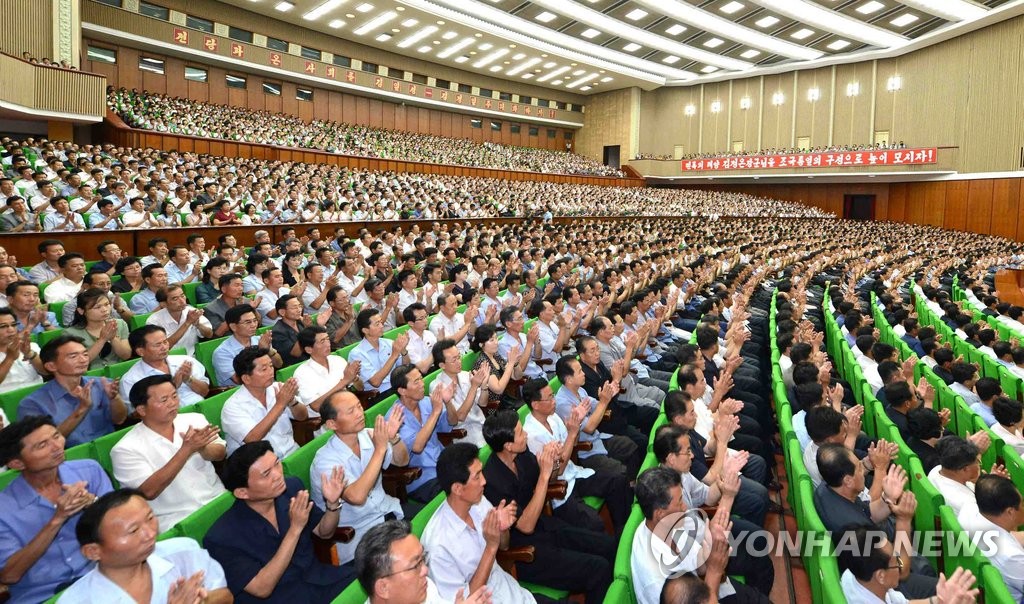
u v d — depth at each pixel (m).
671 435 2.37
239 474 1.83
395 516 2.36
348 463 2.28
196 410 2.57
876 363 4.11
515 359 3.59
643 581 1.81
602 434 3.27
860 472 2.12
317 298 4.64
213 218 7.02
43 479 1.90
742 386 4.16
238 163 11.63
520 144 24.92
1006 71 16.38
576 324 4.62
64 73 9.91
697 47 20.67
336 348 4.14
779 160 20.84
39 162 8.16
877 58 19.88
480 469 1.91
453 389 2.86
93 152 9.43
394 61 20.16
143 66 15.23
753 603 2.01
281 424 2.79
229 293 4.00
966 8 15.97
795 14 17.23
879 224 18.12
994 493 2.04
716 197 21.48
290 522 1.88
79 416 2.50
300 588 1.97
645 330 4.53
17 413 2.50
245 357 2.62
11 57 8.78
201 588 1.54
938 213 18.50
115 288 4.35
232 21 16.19
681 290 6.96
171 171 9.12
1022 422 3.08
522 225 11.75
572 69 22.09
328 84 18.52
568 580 2.11
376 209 10.15
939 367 4.12
